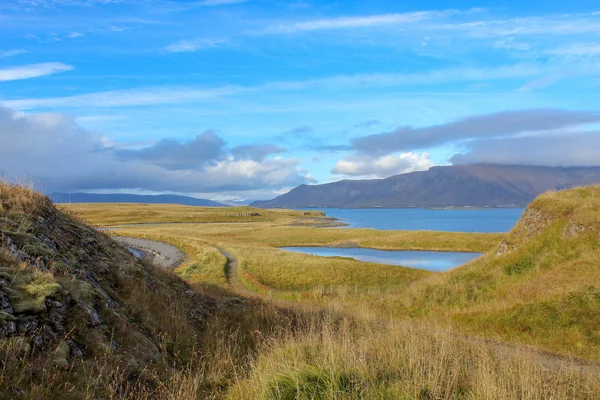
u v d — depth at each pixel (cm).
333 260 4862
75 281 829
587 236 2167
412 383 647
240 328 1214
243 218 17700
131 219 15338
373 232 9238
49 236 1045
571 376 814
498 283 2283
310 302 2488
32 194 1234
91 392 554
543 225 2531
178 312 1125
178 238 7938
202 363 842
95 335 698
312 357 796
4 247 802
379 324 1385
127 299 1013
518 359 845
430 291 2473
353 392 595
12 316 598
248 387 685
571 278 1872
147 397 630
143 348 779
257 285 3681
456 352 880
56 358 583
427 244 7100
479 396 611
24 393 491
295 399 579
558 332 1450
